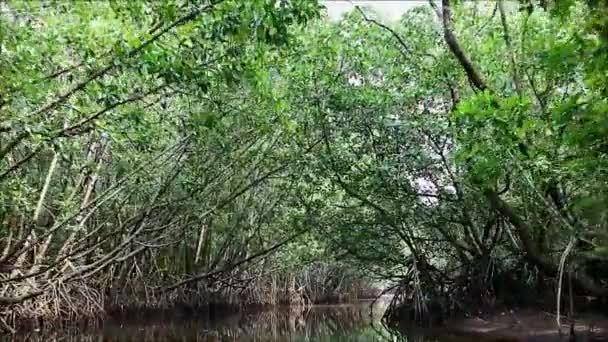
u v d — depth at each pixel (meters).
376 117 15.55
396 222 17.98
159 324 21.44
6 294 15.09
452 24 14.42
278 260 27.67
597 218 11.74
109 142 15.41
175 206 19.31
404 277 19.39
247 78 10.95
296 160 17.02
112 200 18.20
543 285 15.49
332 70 15.55
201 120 12.98
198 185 17.89
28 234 14.90
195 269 24.09
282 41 8.46
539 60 11.12
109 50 8.94
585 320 13.91
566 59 9.20
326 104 15.61
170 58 8.28
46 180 15.38
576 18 11.16
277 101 14.25
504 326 14.96
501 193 14.08
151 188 18.33
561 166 11.21
